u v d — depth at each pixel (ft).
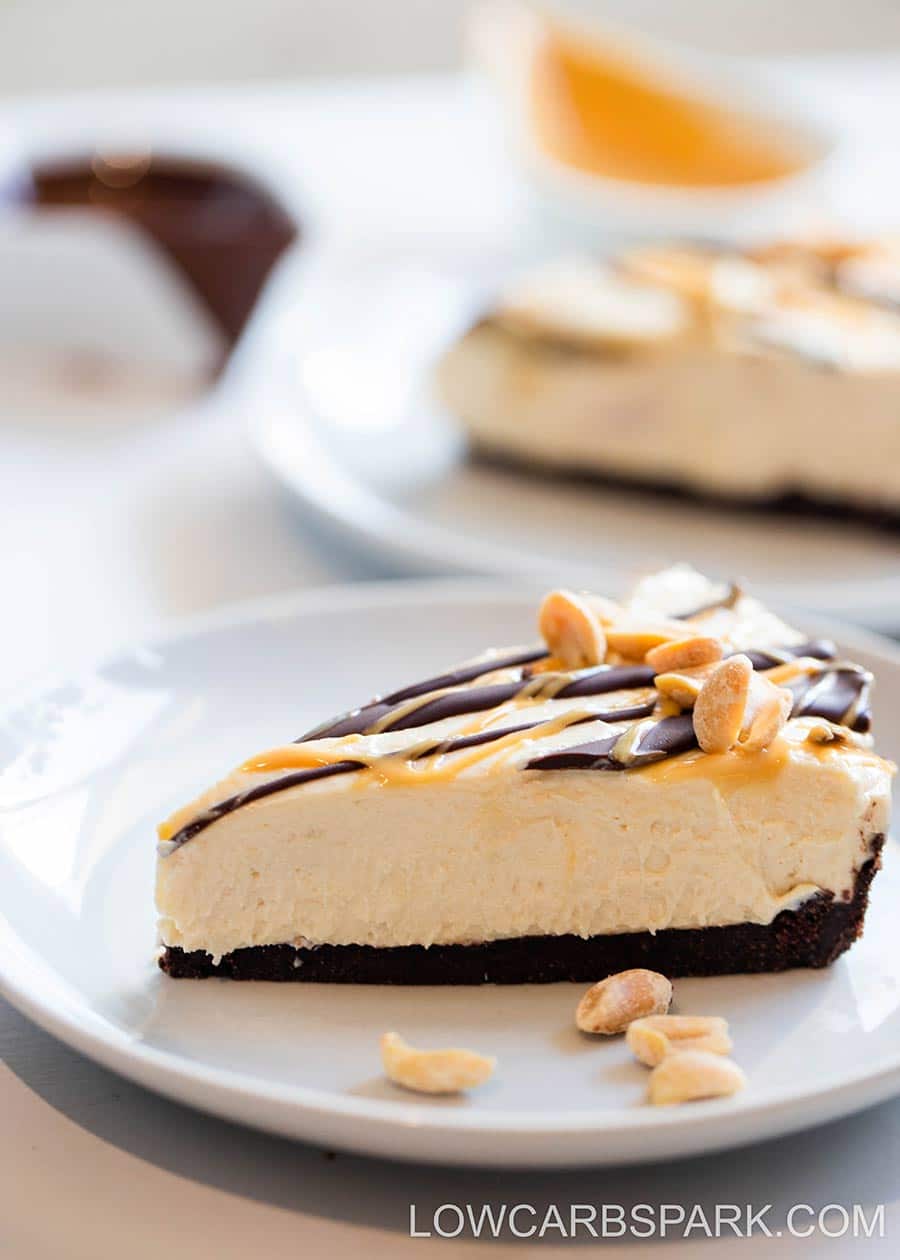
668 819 1.43
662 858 1.44
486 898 1.44
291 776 1.42
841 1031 1.39
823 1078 1.29
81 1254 1.25
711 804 1.43
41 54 3.96
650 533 1.99
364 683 1.65
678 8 3.92
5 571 1.89
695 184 2.56
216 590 1.88
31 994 1.32
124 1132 1.32
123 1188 1.29
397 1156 1.26
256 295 2.22
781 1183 1.30
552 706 1.46
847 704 1.47
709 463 2.03
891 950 1.46
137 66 3.97
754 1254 1.26
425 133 3.20
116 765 1.55
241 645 1.66
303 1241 1.26
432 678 1.49
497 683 1.48
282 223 2.19
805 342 2.00
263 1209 1.28
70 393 2.24
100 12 3.92
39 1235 1.26
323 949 1.44
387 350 2.24
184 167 2.27
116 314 2.24
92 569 1.90
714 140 2.61
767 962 1.45
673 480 2.05
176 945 1.42
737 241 2.31
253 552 1.95
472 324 2.10
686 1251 1.26
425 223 2.74
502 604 1.71
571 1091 1.34
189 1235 1.26
